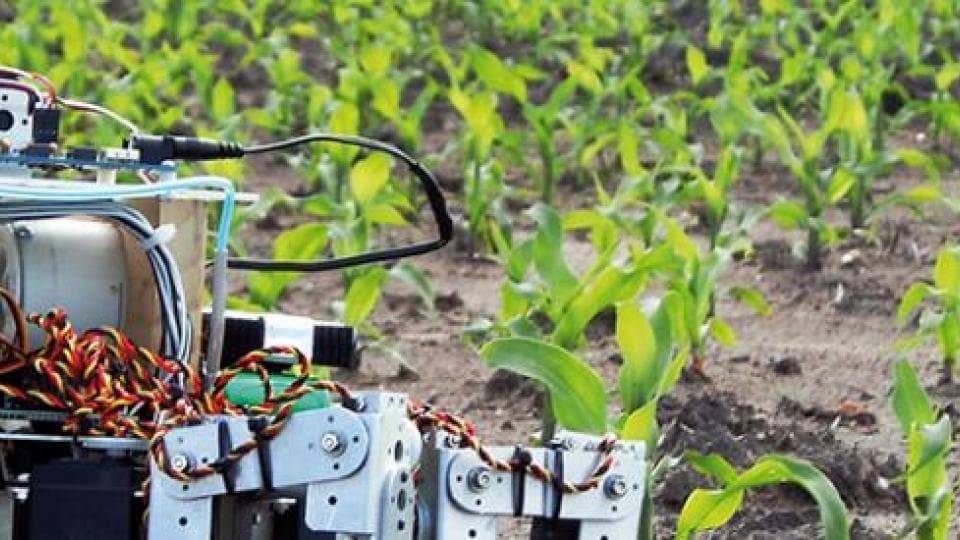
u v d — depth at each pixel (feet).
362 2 70.28
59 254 16.60
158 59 56.18
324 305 37.37
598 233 35.40
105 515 15.46
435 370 32.27
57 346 16.01
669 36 66.90
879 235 42.75
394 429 15.19
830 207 46.32
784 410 29.86
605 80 58.23
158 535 15.07
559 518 15.70
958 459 26.96
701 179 38.09
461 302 37.22
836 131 50.39
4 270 16.47
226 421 15.01
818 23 73.92
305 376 15.61
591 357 33.17
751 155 52.03
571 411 21.11
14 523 15.81
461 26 76.38
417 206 46.06
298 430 14.89
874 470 26.37
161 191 16.08
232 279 38.19
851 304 36.81
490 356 20.99
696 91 57.31
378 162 36.04
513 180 50.65
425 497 15.75
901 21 58.95
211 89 54.90
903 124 54.08
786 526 24.44
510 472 15.60
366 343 32.71
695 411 28.60
